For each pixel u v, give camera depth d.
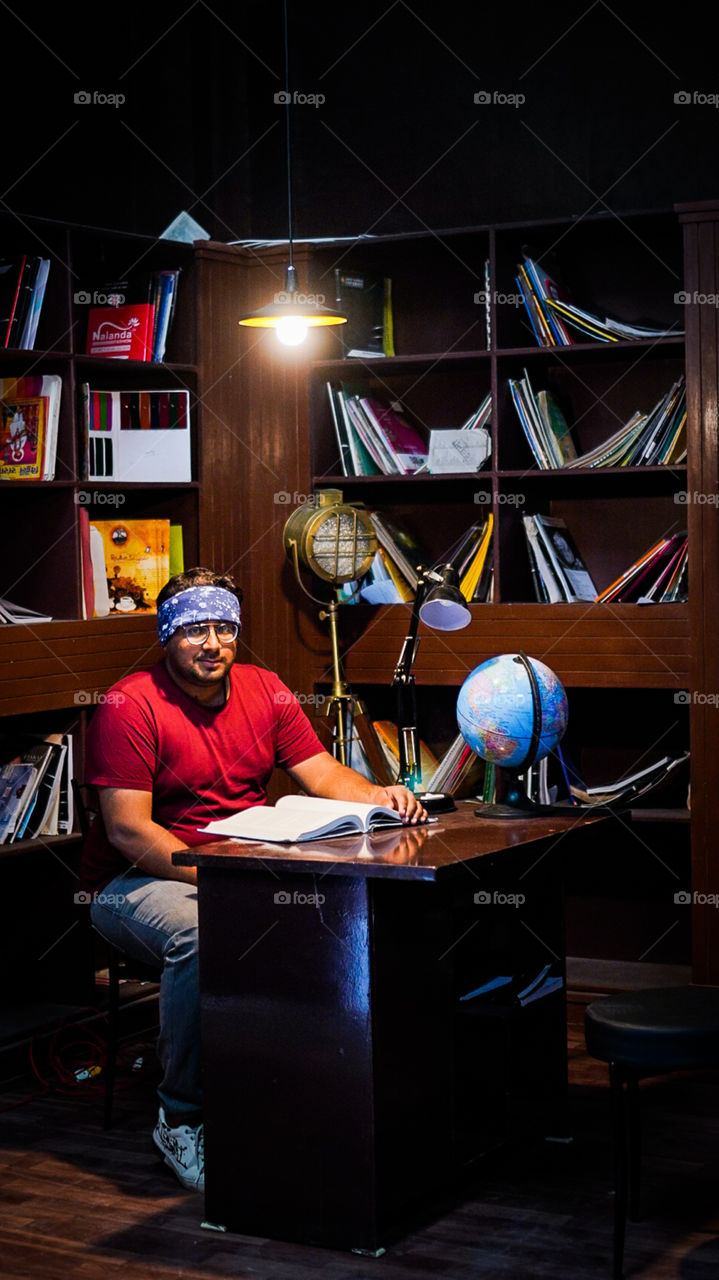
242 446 4.51
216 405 4.42
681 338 4.01
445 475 4.25
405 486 4.62
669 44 4.23
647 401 4.32
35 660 3.81
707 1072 3.66
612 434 4.36
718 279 3.92
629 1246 2.62
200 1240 2.69
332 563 4.22
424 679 4.34
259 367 4.51
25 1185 2.97
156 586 4.27
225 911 2.73
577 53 4.34
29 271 3.92
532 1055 3.16
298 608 4.51
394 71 4.58
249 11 4.74
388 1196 2.63
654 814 4.14
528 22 4.39
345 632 4.45
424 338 4.59
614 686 4.10
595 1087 3.55
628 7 4.27
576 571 4.34
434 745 4.65
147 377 4.45
